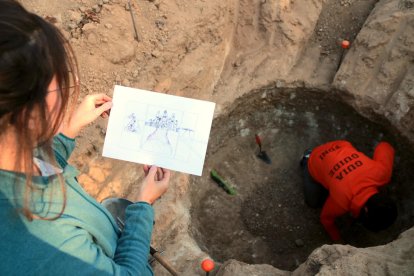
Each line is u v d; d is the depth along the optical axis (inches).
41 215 30.9
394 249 75.5
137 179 101.7
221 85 119.1
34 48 26.4
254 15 119.9
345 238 119.8
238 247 118.2
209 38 116.6
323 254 76.3
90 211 39.4
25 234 29.0
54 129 31.9
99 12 105.7
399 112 104.8
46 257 29.7
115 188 97.7
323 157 113.2
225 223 120.6
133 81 104.3
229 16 119.7
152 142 62.7
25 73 25.9
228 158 128.7
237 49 123.1
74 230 34.0
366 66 109.4
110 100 61.7
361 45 110.7
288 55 119.8
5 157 29.2
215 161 126.3
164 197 101.3
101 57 102.7
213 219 119.8
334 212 110.7
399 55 106.2
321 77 117.4
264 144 131.6
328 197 115.6
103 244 38.6
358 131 121.6
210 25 114.7
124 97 62.9
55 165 34.9
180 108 62.8
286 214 125.4
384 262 71.2
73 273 31.1
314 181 120.6
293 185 128.9
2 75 24.9
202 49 115.1
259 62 120.1
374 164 106.0
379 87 108.0
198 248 96.2
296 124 130.3
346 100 114.1
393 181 119.3
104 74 102.7
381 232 116.0
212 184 124.6
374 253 74.6
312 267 76.4
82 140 96.0
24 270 28.6
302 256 118.7
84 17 105.2
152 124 62.9
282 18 117.8
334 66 118.3
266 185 128.9
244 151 130.6
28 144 28.3
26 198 28.7
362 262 71.5
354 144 125.0
